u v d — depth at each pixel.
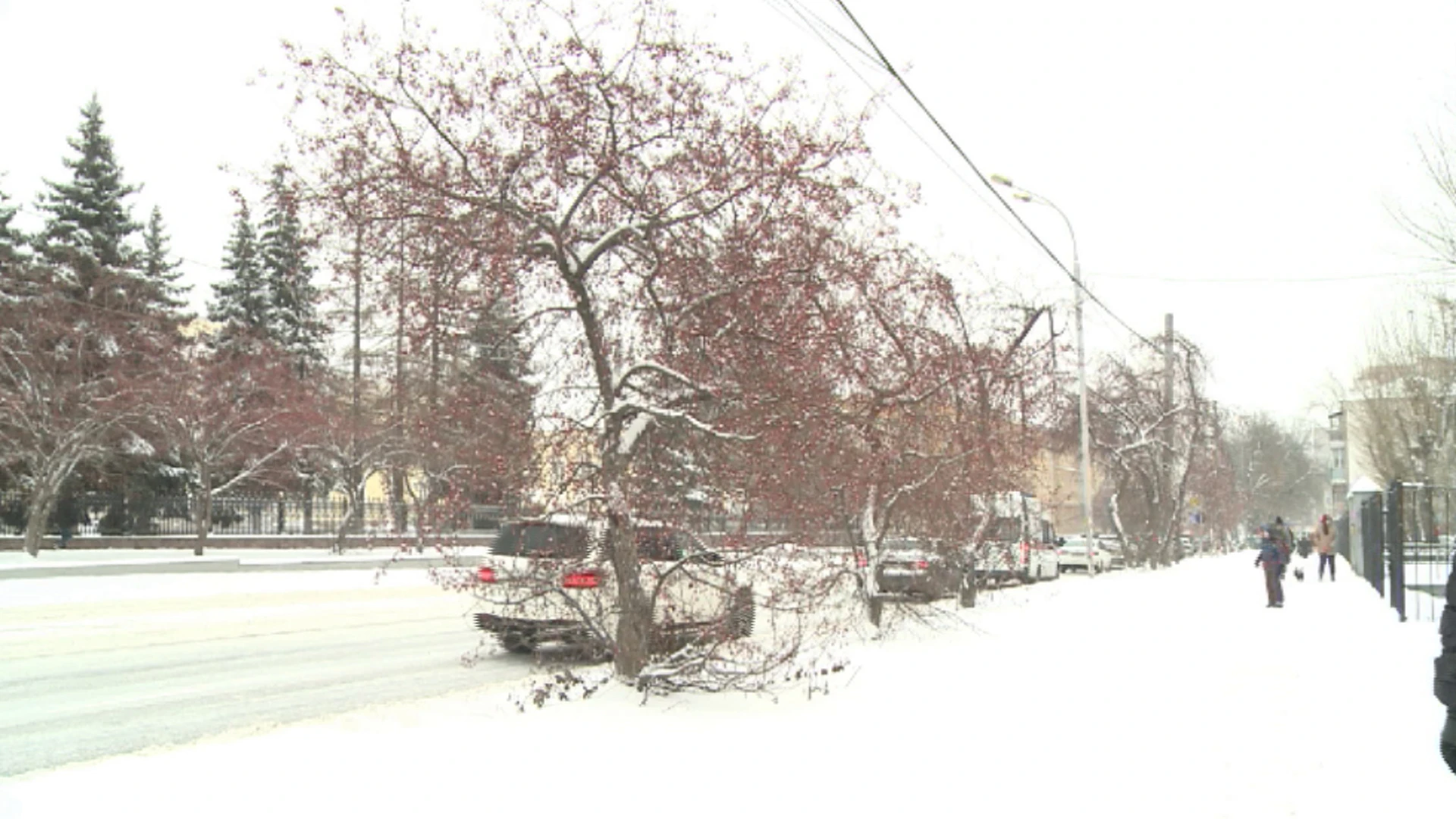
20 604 18.78
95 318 33.47
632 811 5.89
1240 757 7.36
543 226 8.40
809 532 9.03
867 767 6.98
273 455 37.12
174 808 5.77
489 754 7.02
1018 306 19.78
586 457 8.72
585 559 8.88
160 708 9.60
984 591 20.50
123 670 11.70
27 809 5.78
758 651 9.27
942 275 15.62
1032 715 8.84
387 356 13.30
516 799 6.03
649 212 8.71
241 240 46.22
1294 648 13.27
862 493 12.56
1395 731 8.09
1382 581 21.33
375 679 11.38
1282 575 24.81
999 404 17.58
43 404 31.03
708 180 8.64
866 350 11.91
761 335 8.71
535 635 9.33
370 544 10.45
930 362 14.20
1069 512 64.38
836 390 10.16
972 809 6.12
